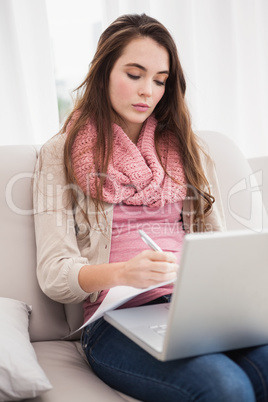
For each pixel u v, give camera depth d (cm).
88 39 193
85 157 133
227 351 107
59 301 124
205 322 92
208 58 204
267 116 211
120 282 111
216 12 201
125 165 135
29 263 134
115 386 111
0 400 99
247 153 211
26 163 140
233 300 92
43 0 179
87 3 192
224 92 204
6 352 102
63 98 195
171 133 148
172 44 137
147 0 188
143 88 133
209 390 91
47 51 181
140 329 103
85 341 123
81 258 124
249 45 209
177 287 86
